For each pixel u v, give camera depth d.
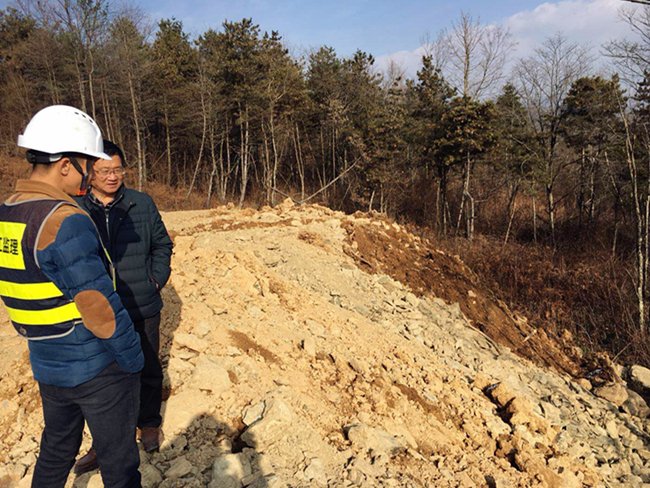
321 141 30.42
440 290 8.31
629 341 9.18
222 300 4.57
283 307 5.13
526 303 10.81
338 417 3.46
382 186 23.02
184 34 32.41
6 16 32.41
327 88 27.95
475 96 20.80
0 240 1.53
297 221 8.88
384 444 3.21
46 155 1.58
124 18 23.39
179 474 2.48
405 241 9.68
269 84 23.97
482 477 3.41
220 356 3.58
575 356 8.27
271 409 3.03
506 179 21.59
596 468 4.58
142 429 2.60
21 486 2.36
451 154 19.36
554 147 19.94
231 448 2.82
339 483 2.72
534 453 4.09
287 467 2.74
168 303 4.09
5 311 3.81
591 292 11.16
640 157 13.55
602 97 16.06
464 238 19.14
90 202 2.18
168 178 28.50
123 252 2.25
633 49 10.91
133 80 24.66
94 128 1.73
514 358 6.89
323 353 4.40
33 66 28.20
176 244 5.93
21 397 2.91
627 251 17.22
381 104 26.80
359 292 6.98
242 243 6.95
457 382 4.89
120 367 1.74
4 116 28.44
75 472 2.39
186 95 25.92
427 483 3.05
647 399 7.26
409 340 6.01
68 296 1.55
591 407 6.11
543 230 21.50
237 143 30.23
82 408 1.72
